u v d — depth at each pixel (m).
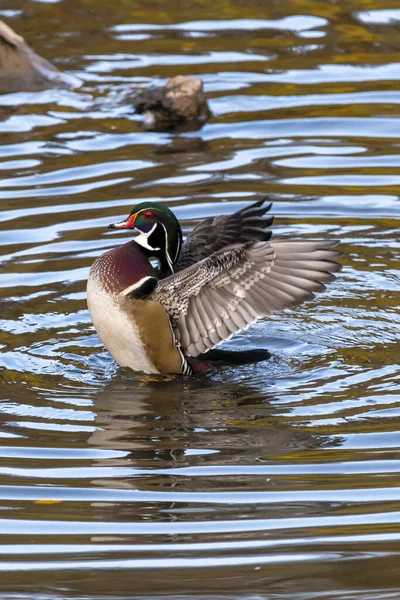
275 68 20.19
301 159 16.61
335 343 11.76
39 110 18.84
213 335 10.71
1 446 9.44
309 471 8.95
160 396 10.61
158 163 16.52
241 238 12.02
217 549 7.81
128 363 11.30
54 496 8.60
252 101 18.84
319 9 23.11
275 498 8.50
